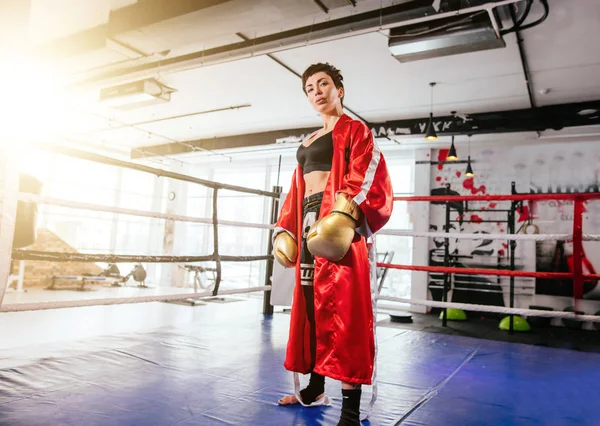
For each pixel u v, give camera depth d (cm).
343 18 368
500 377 209
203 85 595
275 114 712
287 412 150
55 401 152
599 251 650
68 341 254
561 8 364
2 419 133
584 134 641
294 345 156
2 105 319
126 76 502
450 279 735
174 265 1013
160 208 1081
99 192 1065
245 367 208
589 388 192
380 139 716
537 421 149
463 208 741
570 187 674
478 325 607
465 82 531
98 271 1048
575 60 459
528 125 600
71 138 898
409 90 566
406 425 143
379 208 133
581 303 252
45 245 937
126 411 144
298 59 495
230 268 1077
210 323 339
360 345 135
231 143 851
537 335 541
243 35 441
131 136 892
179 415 142
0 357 211
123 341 256
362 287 140
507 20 380
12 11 328
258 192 312
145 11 372
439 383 195
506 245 705
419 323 602
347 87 566
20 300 639
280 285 382
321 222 128
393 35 400
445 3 327
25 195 171
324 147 155
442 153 767
